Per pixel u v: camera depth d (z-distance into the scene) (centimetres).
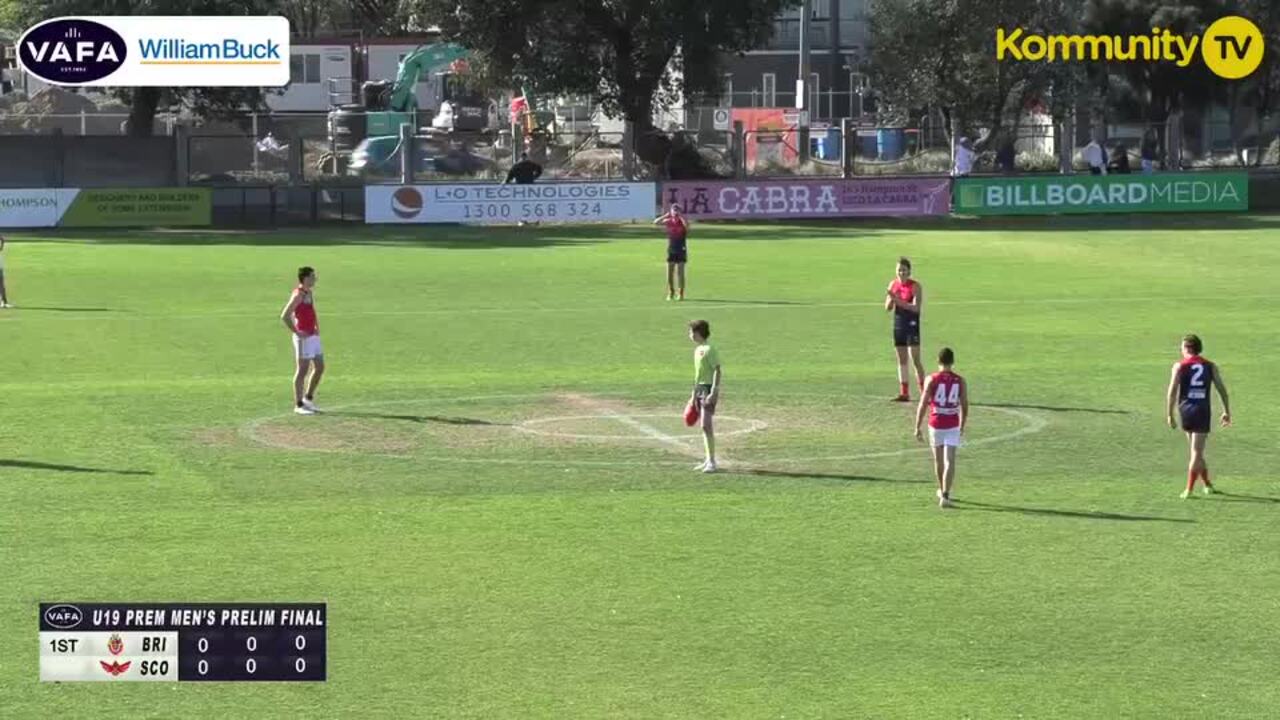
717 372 6178
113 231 18338
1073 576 4766
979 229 18412
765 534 5250
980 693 3794
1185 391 5756
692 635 4216
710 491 5884
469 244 16675
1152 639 4191
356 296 12200
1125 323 10612
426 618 4350
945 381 5584
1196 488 5909
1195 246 16188
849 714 3662
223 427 7112
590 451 6612
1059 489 5916
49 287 12719
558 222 19212
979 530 5306
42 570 4791
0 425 7138
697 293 12369
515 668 3966
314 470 6228
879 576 4762
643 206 19375
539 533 5259
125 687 3831
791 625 4297
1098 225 18838
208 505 5634
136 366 8888
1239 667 3978
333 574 4759
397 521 5409
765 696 3775
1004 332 10212
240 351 9462
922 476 6156
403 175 19725
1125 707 3706
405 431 7031
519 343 9812
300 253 15688
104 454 6519
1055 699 3756
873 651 4091
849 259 15038
